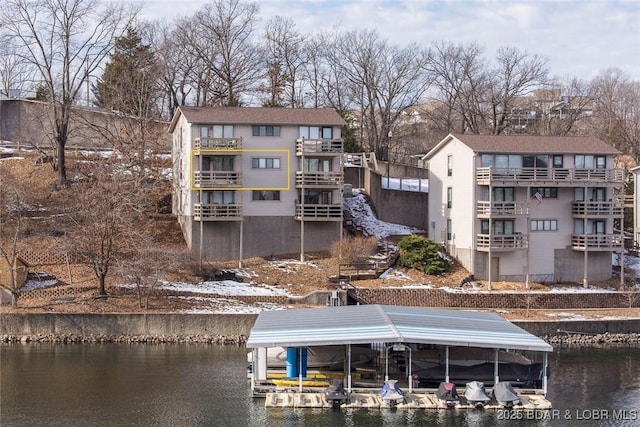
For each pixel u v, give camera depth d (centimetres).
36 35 7050
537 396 4216
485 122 9825
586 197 6556
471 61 9631
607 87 12731
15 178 7000
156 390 4256
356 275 6269
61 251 5884
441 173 7112
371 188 7788
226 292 5869
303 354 4328
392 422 3834
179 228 6962
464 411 4009
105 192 6106
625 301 6150
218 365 4725
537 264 6600
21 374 4516
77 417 3847
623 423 3866
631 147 10219
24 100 8369
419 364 4409
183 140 6844
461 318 4712
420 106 11875
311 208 6644
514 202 6469
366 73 9406
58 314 5275
